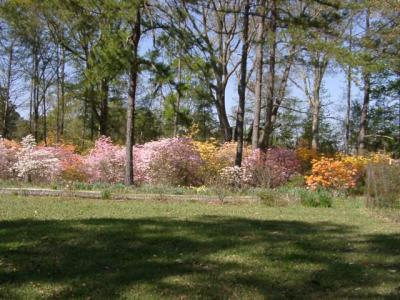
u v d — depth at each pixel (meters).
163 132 31.81
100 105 28.97
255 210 11.30
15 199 11.86
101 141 19.17
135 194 13.68
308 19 16.77
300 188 16.31
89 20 15.30
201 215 10.05
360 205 12.91
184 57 15.48
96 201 12.16
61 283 5.00
